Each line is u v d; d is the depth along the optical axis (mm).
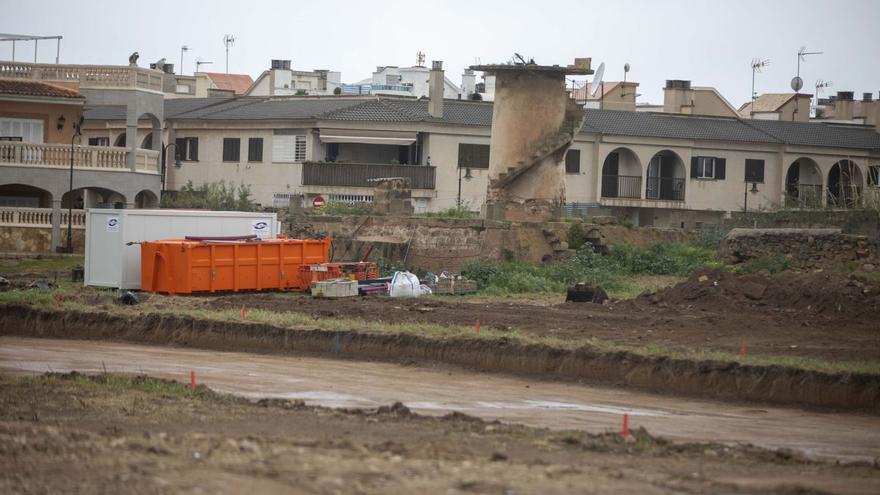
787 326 57188
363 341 54250
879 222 91812
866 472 31969
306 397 43906
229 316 58875
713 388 45781
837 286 61875
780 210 103812
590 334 54656
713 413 42469
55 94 93750
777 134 125438
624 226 92375
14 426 32875
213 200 103750
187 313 59656
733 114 143125
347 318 59656
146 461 27828
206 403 39938
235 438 31734
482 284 78938
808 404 44000
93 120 122062
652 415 41781
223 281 71750
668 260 87312
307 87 154500
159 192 98750
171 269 70188
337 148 112250
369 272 76562
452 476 27406
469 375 49562
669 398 45250
